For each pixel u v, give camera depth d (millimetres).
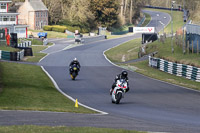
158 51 159250
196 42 139125
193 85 88688
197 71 97438
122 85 57031
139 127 36031
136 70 117000
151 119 42781
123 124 37688
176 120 42594
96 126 35906
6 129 31266
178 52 145250
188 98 66062
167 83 89500
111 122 38781
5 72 93750
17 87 71250
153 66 128375
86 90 74688
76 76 95688
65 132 30203
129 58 173125
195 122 41469
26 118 39438
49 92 69062
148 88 79562
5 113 42750
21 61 137875
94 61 148250
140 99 63812
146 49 175250
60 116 42000
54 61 143875
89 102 59531
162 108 53625
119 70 116438
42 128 32219
